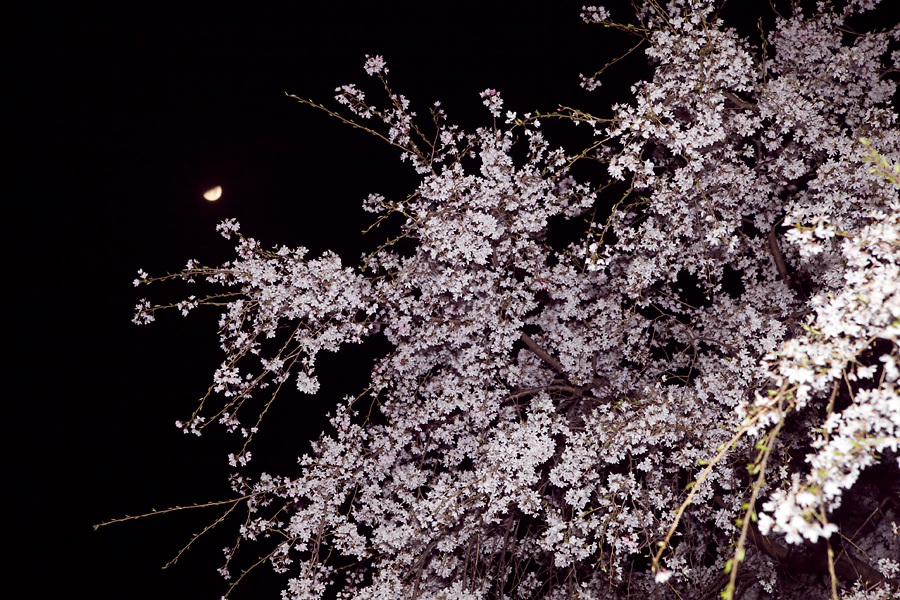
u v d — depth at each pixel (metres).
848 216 4.55
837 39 5.23
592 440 4.75
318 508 5.01
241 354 4.61
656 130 4.18
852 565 5.38
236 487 5.00
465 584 5.15
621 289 5.59
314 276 4.70
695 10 4.52
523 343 6.42
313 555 4.96
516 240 5.08
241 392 4.61
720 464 4.92
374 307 4.82
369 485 5.59
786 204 5.07
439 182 4.72
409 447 5.79
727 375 4.89
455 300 4.92
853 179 4.37
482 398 5.25
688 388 5.10
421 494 5.21
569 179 5.24
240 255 4.75
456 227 4.72
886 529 6.23
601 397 5.95
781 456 4.77
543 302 6.23
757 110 5.08
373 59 4.80
